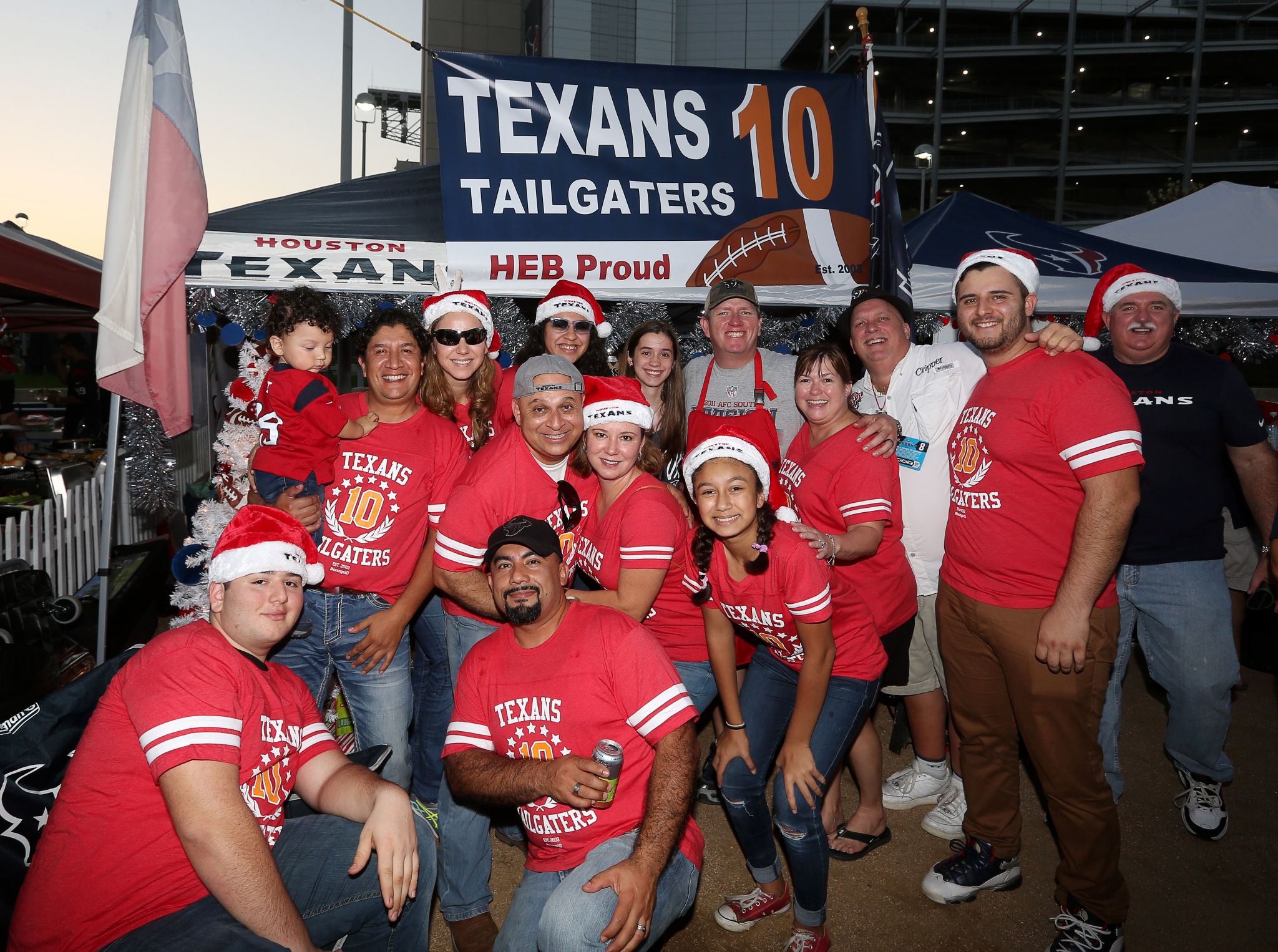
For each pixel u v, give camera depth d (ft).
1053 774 9.43
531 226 15.52
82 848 6.63
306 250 14.52
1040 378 9.21
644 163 16.10
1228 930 10.28
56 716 8.29
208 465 26.12
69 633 16.14
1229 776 12.37
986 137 172.96
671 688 7.66
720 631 9.59
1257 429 11.44
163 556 22.77
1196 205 24.62
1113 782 12.51
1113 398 8.75
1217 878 11.38
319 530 10.20
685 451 14.17
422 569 10.61
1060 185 110.52
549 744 7.82
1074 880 9.58
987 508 9.62
